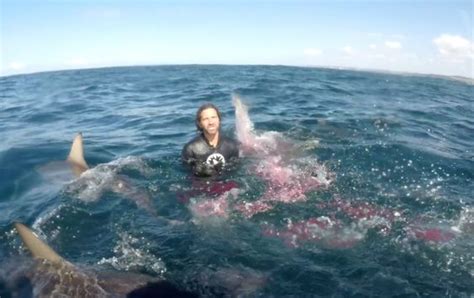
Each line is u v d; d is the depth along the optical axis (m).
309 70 36.19
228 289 4.91
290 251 5.62
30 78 34.62
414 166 8.43
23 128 13.11
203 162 8.16
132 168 8.55
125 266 5.43
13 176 8.63
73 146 8.84
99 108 16.12
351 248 5.62
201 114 8.00
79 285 4.82
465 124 12.89
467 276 5.00
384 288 4.83
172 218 6.62
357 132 10.89
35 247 5.07
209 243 5.89
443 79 30.98
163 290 4.88
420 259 5.33
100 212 6.83
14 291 4.93
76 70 45.09
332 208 6.70
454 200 6.93
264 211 6.66
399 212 6.52
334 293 4.79
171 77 28.17
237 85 21.31
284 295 4.79
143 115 14.06
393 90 21.28
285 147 9.39
